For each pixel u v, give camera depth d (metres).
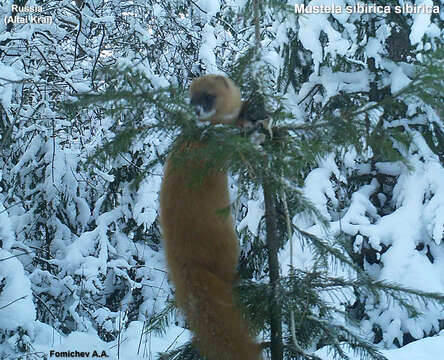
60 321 11.08
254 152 3.32
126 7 13.00
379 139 3.57
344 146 3.79
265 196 4.11
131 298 11.60
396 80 9.59
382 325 10.29
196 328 3.87
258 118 4.20
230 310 3.85
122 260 11.39
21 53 11.98
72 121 11.62
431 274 10.02
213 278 3.99
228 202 4.43
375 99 9.91
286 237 4.47
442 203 10.08
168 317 5.15
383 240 10.28
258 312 4.00
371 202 11.02
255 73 4.16
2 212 8.77
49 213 11.51
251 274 4.41
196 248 4.14
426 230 10.38
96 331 10.79
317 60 9.52
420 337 10.09
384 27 9.70
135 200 11.63
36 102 11.72
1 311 7.69
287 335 4.77
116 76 3.42
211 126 3.74
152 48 12.03
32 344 8.18
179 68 12.97
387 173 10.77
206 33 11.63
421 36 9.16
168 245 4.27
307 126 3.75
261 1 4.33
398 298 4.09
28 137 11.62
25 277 8.24
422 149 10.06
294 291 3.92
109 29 13.87
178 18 13.05
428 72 3.31
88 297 11.02
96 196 12.95
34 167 11.06
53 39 12.32
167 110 3.65
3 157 12.13
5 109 8.74
